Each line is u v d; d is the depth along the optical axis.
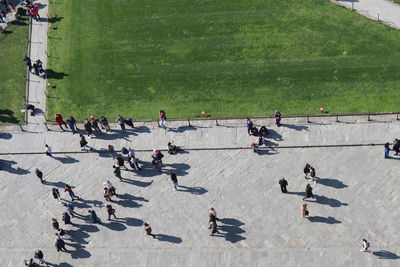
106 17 63.31
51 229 47.34
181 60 58.31
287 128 51.31
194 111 54.03
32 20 64.12
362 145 49.31
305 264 43.09
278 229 45.12
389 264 42.25
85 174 50.53
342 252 43.28
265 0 62.59
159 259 44.66
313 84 54.62
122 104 55.44
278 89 54.69
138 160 50.94
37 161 51.88
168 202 47.78
